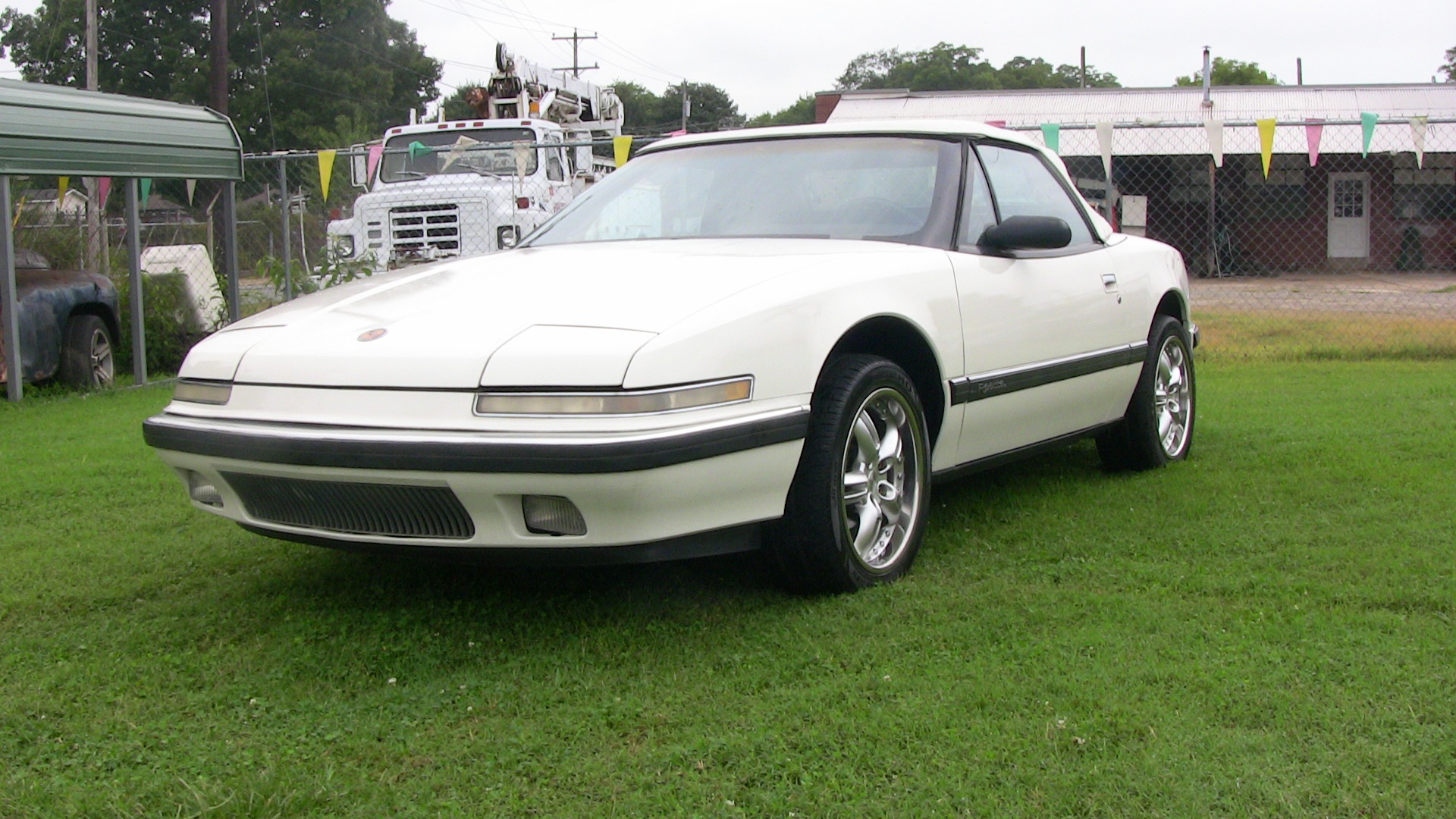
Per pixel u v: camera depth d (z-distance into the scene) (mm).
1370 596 3502
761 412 3227
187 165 9828
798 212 4266
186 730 2779
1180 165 27453
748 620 3422
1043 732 2633
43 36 48500
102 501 5145
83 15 47531
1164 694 2826
